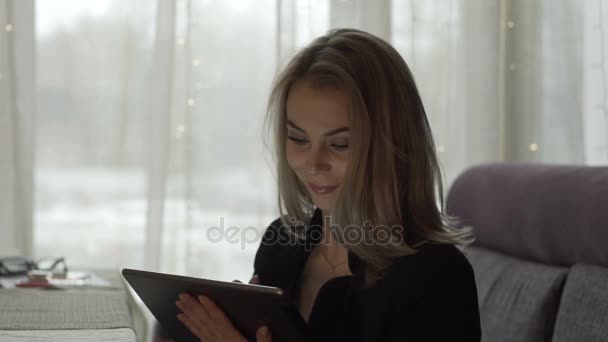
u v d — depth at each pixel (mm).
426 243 1136
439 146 3012
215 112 2928
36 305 1680
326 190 1187
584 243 1682
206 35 2908
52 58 2873
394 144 1143
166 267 2902
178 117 2895
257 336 1101
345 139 1149
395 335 1097
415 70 2979
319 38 1234
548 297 1733
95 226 2932
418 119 1168
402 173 1161
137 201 2939
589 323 1523
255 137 2945
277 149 1337
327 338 1175
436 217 1179
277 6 2848
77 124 2896
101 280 2053
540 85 3031
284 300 1014
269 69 2949
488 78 2996
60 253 2922
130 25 2877
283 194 1384
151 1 2877
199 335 1170
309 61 1207
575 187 1764
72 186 2912
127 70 2889
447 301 1092
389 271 1126
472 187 2240
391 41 2898
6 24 2768
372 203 1141
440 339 1075
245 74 2945
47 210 2908
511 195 2016
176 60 2885
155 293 1205
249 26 2939
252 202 2943
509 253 2041
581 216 1700
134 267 2949
